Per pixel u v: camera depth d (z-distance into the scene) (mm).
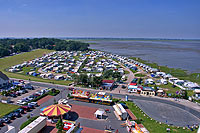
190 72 137000
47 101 70750
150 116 58188
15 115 56000
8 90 78750
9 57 194000
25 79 107562
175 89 89312
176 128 50125
